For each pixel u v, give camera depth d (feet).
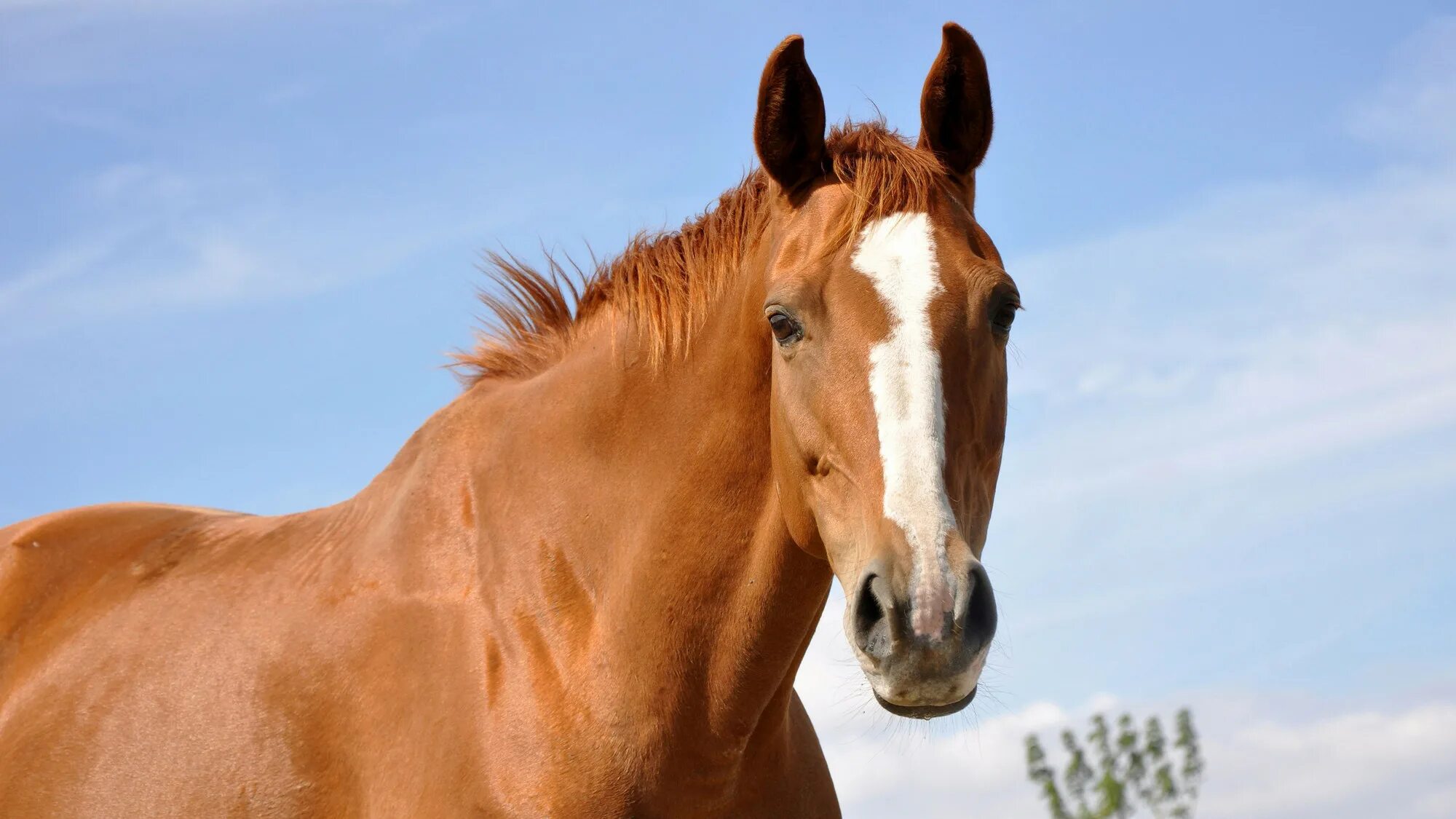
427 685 11.68
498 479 12.41
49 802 13.02
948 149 11.71
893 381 9.70
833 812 12.58
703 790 11.32
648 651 11.15
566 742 11.08
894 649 9.06
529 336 13.32
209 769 12.40
